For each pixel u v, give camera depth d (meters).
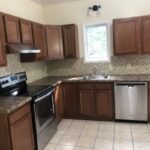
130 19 3.46
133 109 3.39
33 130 2.49
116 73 4.06
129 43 3.54
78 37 4.20
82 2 4.06
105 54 4.19
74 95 3.72
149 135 2.94
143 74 3.82
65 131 3.26
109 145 2.70
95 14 4.01
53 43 3.88
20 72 3.27
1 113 1.91
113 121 3.58
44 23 4.37
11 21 2.66
